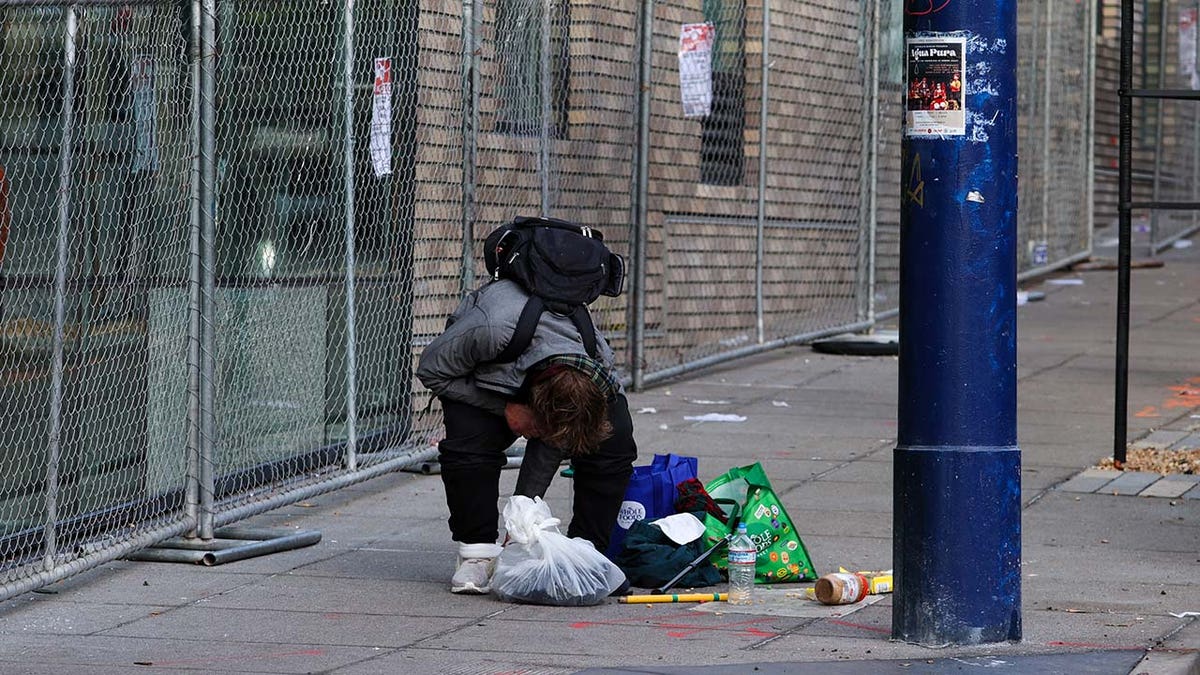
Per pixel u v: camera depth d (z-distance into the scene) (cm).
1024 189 3147
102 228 1352
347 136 1502
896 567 1034
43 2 1138
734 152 2392
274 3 1494
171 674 986
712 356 2222
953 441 1011
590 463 1201
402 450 1633
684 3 2272
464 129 1684
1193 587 1185
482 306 1176
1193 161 3922
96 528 1330
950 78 993
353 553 1353
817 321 2567
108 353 1362
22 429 1313
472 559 1214
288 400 1529
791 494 1535
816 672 956
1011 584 1023
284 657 1025
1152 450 1712
